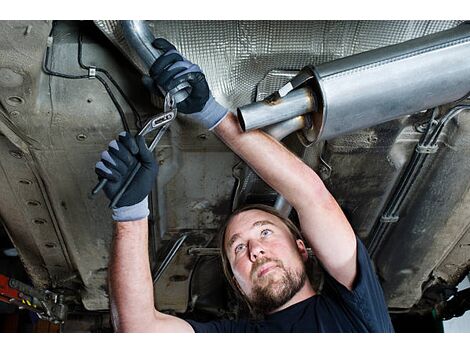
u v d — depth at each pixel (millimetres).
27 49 1143
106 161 1090
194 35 1252
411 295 1956
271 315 1420
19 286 1831
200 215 1622
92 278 1870
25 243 1790
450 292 2006
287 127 1222
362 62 1120
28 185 1530
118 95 1312
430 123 1374
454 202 1574
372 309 1354
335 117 1129
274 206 1559
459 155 1441
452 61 1132
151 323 1288
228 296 1958
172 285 1893
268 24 1248
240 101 1325
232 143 1250
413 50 1130
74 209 1588
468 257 1843
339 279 1397
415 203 1603
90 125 1322
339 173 1505
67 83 1285
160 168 1460
